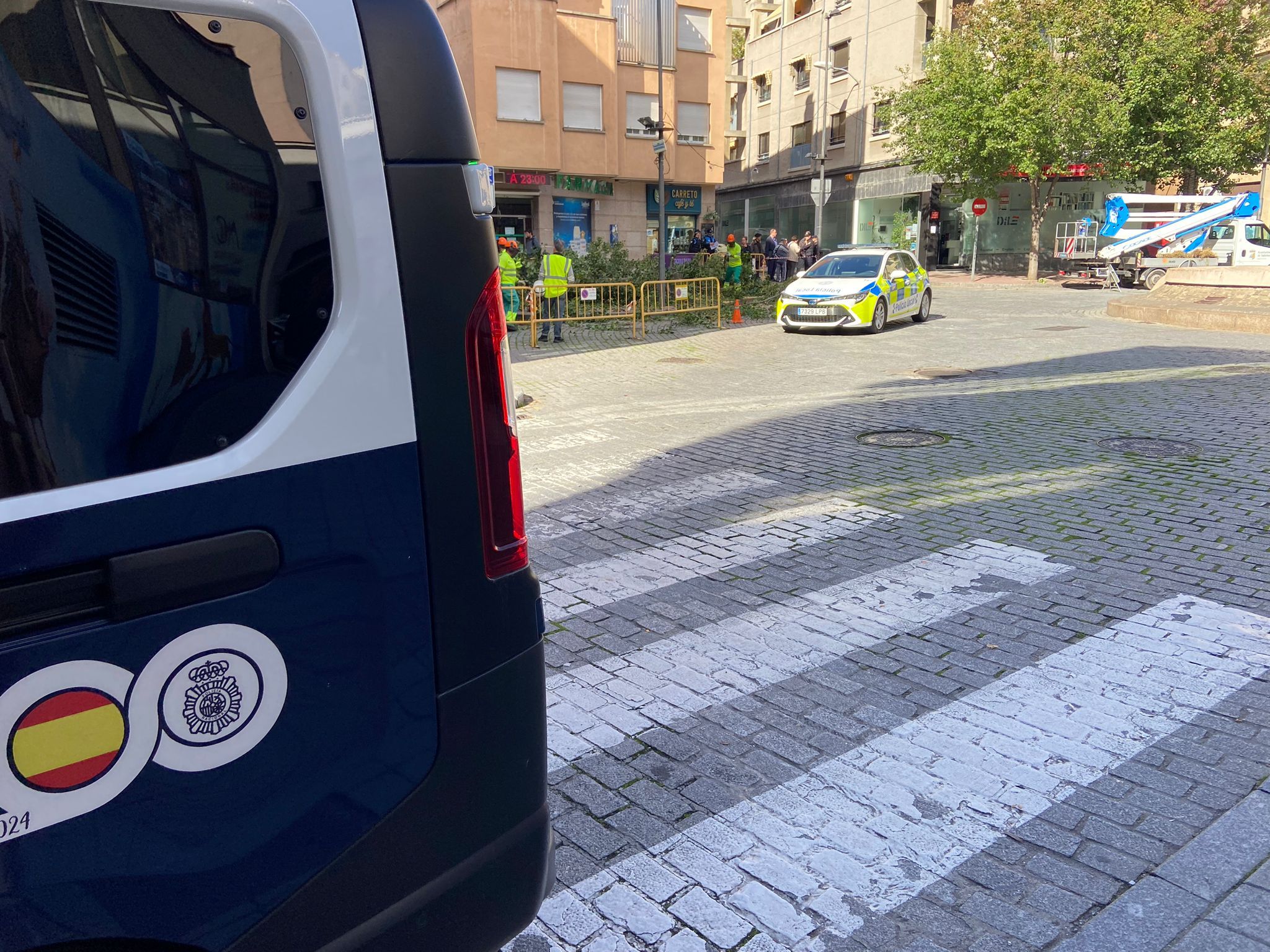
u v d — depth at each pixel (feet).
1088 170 103.50
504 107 94.99
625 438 29.53
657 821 10.25
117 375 4.72
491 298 6.06
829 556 18.31
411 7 5.68
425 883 6.00
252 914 5.25
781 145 157.58
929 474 23.95
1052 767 11.03
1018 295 85.61
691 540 19.53
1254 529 19.11
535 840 6.64
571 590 16.98
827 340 53.83
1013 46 94.73
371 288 5.45
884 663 13.79
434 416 5.77
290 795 5.34
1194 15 93.76
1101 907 8.80
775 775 11.07
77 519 4.52
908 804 10.44
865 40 133.59
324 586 5.36
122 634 4.64
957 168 101.96
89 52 4.65
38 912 4.49
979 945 8.38
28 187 4.50
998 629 14.78
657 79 107.34
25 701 4.37
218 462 4.97
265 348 5.16
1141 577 16.74
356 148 5.37
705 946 8.42
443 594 5.91
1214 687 12.76
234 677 5.05
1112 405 31.96
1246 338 49.90
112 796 4.67
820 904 8.93
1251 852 9.45
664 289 62.75
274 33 5.11
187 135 4.91
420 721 5.88
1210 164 98.73
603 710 12.64
